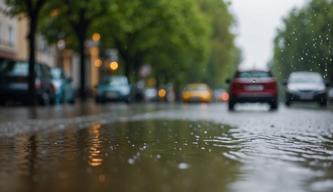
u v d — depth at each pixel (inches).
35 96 1079.0
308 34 1877.5
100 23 1483.8
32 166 233.6
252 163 242.2
